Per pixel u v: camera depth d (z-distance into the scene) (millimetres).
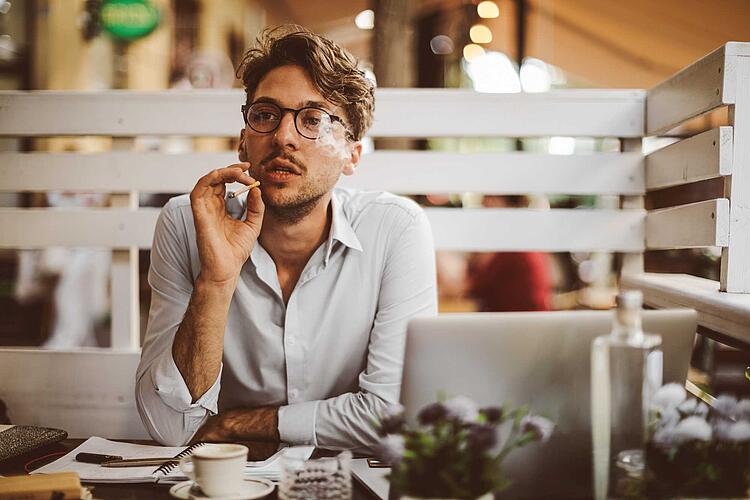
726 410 1158
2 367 2539
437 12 4590
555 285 4621
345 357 1973
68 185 2574
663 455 1112
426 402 1217
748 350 1643
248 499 1246
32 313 4848
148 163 2561
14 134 2576
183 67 6125
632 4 4438
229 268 1761
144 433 2518
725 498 1108
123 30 5172
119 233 2559
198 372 1754
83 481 1392
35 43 5082
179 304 1926
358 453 1673
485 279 3430
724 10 4266
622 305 1135
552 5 4641
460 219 2578
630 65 4555
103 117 2562
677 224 2230
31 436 1645
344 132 1890
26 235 2574
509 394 1218
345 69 1887
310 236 1918
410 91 2561
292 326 1937
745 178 1898
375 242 1979
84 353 2523
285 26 1949
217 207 1803
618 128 2559
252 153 1854
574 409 1224
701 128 4141
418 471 1020
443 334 1214
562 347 1220
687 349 1279
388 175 2570
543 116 2559
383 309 1963
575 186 2564
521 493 1224
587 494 1229
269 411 1780
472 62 4625
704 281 2293
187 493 1278
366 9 5328
